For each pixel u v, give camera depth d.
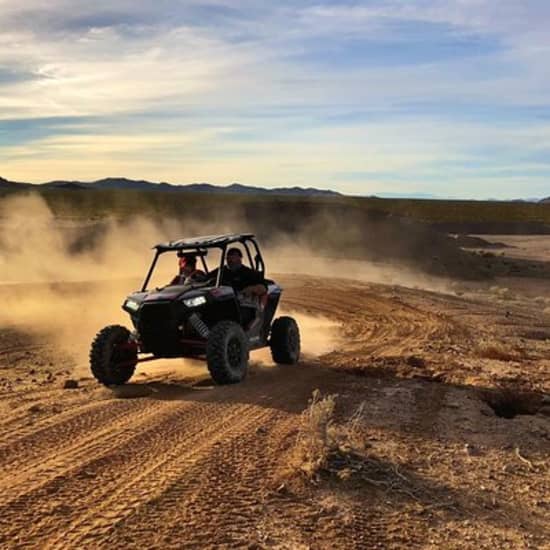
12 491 5.20
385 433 6.93
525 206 184.00
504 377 10.24
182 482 5.41
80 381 10.05
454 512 5.11
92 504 4.98
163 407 7.77
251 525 4.71
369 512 5.00
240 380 9.28
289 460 5.94
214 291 9.41
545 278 57.50
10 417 7.42
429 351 13.27
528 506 5.32
